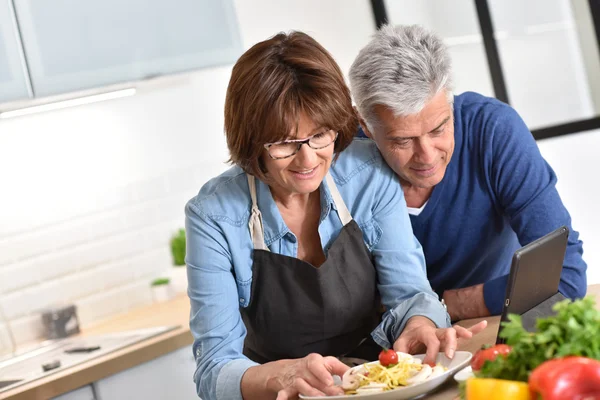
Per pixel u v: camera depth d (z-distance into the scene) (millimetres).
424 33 2229
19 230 4184
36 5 3715
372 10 5004
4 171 4148
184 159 4684
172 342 3629
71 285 4320
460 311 2506
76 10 3789
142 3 3928
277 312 2275
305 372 1940
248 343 2402
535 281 2016
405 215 2371
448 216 2500
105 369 3402
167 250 4645
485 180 2453
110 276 4445
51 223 4277
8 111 3750
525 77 4930
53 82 3738
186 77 4301
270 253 2254
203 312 2230
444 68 2184
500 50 4910
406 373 1848
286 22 4770
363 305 2299
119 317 4395
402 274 2301
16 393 3170
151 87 4375
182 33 4016
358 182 2334
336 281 2246
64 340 4094
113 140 4465
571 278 2379
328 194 2285
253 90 2012
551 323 1473
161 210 4621
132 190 4527
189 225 2289
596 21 4828
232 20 4176
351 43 4953
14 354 3990
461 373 1729
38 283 4223
